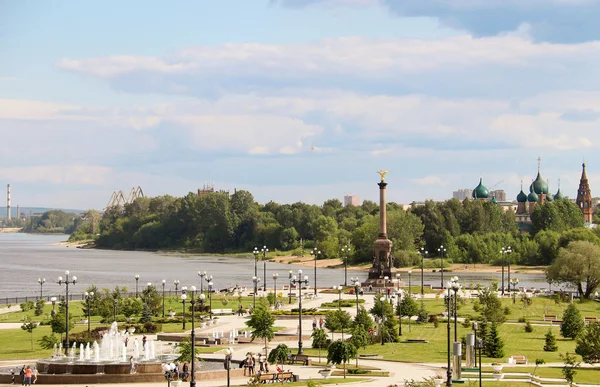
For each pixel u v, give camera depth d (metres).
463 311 147.88
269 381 81.88
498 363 92.31
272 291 197.00
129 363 86.00
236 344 109.56
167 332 121.06
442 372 87.56
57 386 81.56
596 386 79.06
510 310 148.88
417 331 122.38
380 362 95.12
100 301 138.62
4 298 182.12
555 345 103.75
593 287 176.88
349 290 195.50
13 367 91.56
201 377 84.00
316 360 96.88
